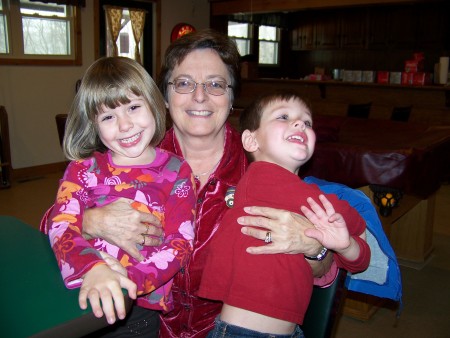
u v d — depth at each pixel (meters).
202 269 1.25
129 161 1.23
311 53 9.68
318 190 1.18
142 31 6.70
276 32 9.66
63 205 1.11
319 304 1.17
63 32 5.70
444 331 2.43
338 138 2.87
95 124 1.20
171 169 1.24
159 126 1.25
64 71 5.73
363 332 2.40
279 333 1.11
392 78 6.39
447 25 7.57
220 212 1.28
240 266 1.11
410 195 2.68
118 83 1.15
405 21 8.02
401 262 3.28
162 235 1.13
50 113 5.68
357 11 8.52
